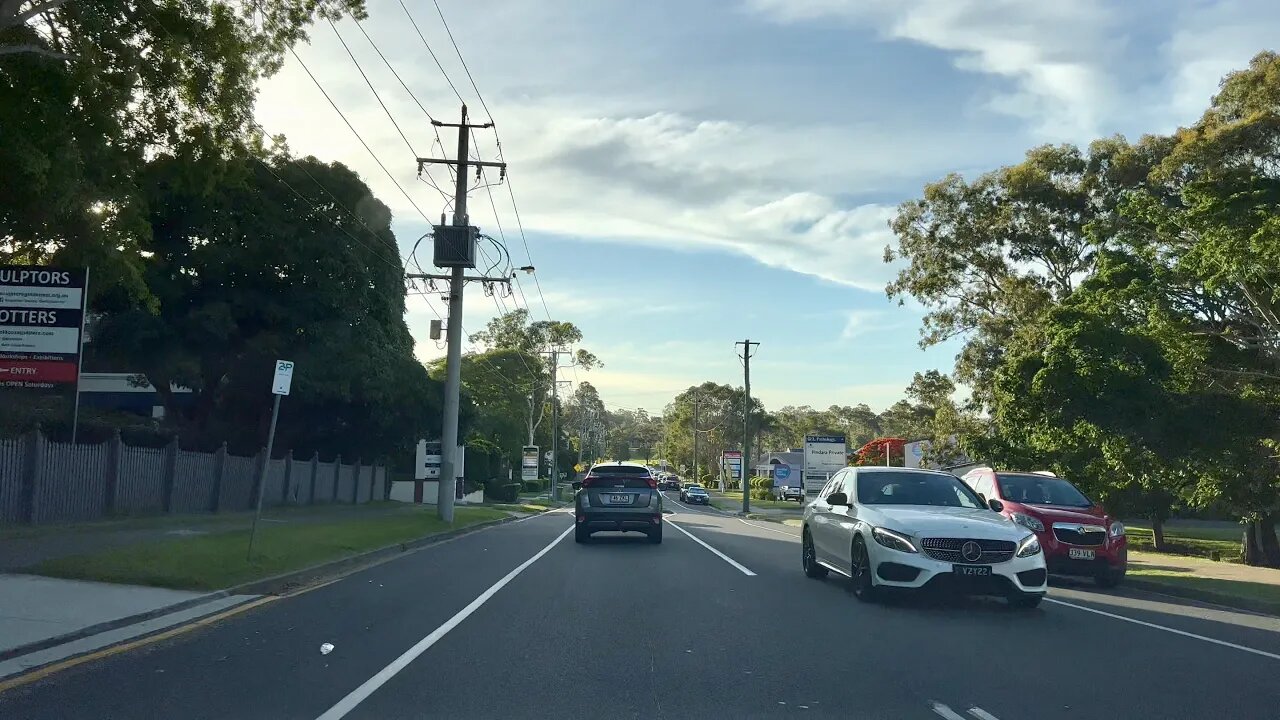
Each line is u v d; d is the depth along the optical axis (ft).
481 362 252.83
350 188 98.12
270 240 92.43
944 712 22.66
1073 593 47.11
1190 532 130.31
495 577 48.78
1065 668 27.66
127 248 64.59
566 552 64.80
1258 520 73.15
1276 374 62.85
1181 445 61.82
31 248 64.80
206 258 89.71
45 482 57.98
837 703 23.48
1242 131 87.40
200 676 25.35
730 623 34.71
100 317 91.81
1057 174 127.34
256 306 92.58
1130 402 61.11
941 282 136.98
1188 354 64.80
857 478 44.19
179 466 74.49
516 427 255.70
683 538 81.87
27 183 52.65
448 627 33.30
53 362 58.08
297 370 93.30
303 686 24.43
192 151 59.57
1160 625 36.50
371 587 44.37
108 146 56.24
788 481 279.69
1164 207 70.44
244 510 85.97
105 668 26.03
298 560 50.65
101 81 52.90
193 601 36.81
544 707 22.85
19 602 33.76
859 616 36.47
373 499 131.75
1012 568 36.60
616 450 592.60
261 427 106.11
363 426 112.16
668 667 27.30
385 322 104.63
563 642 30.78
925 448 158.71
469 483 187.93
